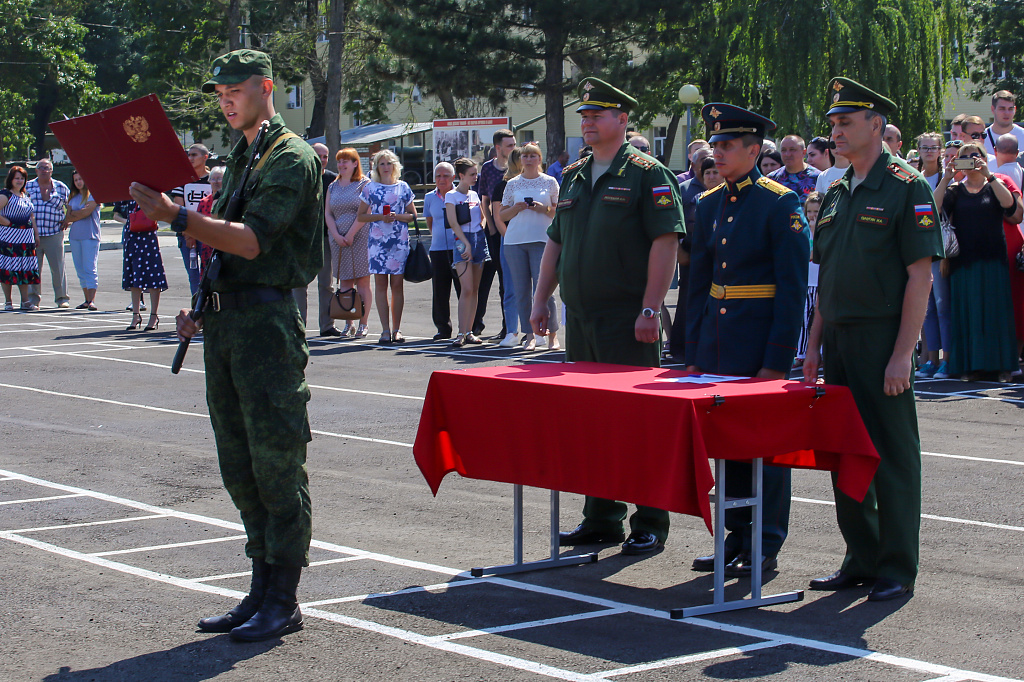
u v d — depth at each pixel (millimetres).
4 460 7168
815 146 11062
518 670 3807
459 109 40688
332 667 3857
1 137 48438
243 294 4094
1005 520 5695
